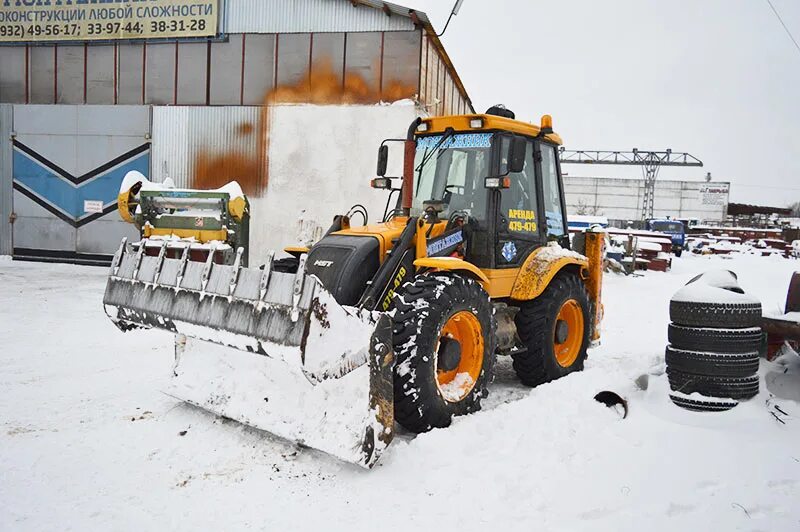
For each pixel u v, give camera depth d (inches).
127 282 168.2
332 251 166.7
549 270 197.2
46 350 232.2
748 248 1169.4
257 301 134.9
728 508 112.7
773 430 139.1
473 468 131.1
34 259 554.9
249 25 500.4
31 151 548.4
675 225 1095.6
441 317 151.6
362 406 132.9
